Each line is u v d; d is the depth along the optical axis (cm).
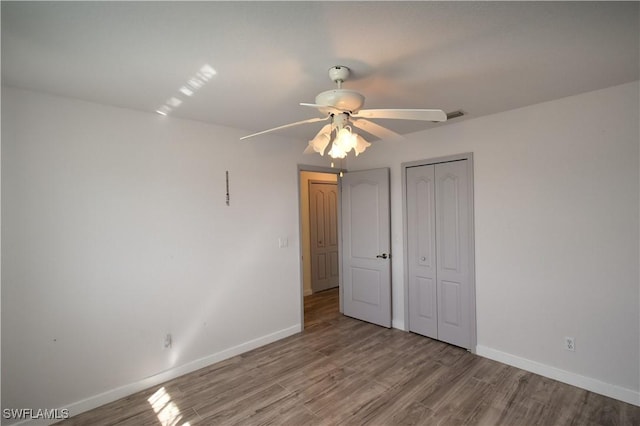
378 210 389
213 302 304
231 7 131
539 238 268
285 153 367
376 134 215
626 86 225
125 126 254
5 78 196
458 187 321
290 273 371
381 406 230
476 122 305
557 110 256
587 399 234
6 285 205
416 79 209
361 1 129
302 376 275
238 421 217
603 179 237
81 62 178
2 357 205
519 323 281
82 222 234
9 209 206
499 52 175
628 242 228
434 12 137
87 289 236
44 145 219
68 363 228
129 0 124
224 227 313
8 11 130
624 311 230
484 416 217
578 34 158
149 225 265
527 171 273
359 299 418
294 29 149
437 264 342
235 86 215
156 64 182
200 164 296
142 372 260
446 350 321
